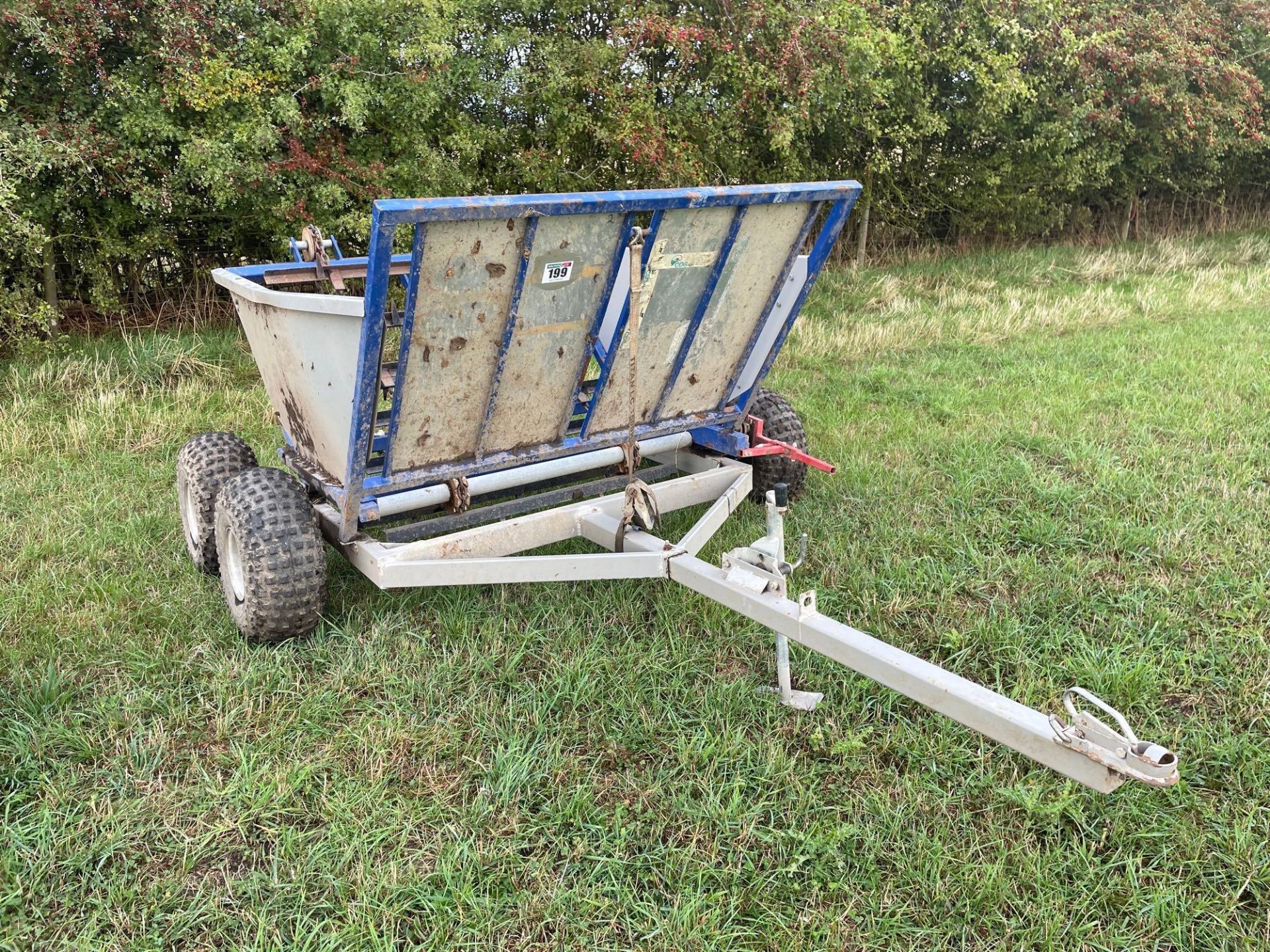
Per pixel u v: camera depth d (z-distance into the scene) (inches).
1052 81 558.9
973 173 574.2
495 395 142.3
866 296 474.6
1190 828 113.4
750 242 153.8
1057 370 326.6
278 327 150.3
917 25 501.0
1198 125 591.2
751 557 127.7
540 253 129.4
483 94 397.1
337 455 153.9
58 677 146.3
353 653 152.3
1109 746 86.4
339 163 362.9
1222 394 287.3
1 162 306.2
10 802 121.4
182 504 192.7
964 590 173.8
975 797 120.9
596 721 136.6
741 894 106.0
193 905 106.0
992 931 101.7
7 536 202.2
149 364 325.7
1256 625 157.2
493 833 115.4
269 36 345.7
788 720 135.6
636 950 99.9
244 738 133.3
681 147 421.1
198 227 399.5
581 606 167.6
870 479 224.1
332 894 108.0
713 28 438.6
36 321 326.3
